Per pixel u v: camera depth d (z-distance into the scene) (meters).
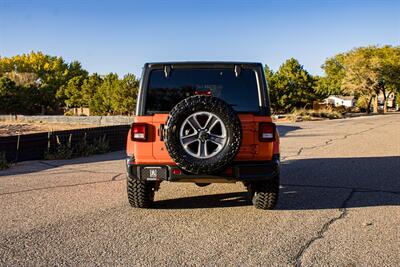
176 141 5.21
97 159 12.80
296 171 10.00
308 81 50.94
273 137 5.59
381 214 6.04
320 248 4.61
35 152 12.65
